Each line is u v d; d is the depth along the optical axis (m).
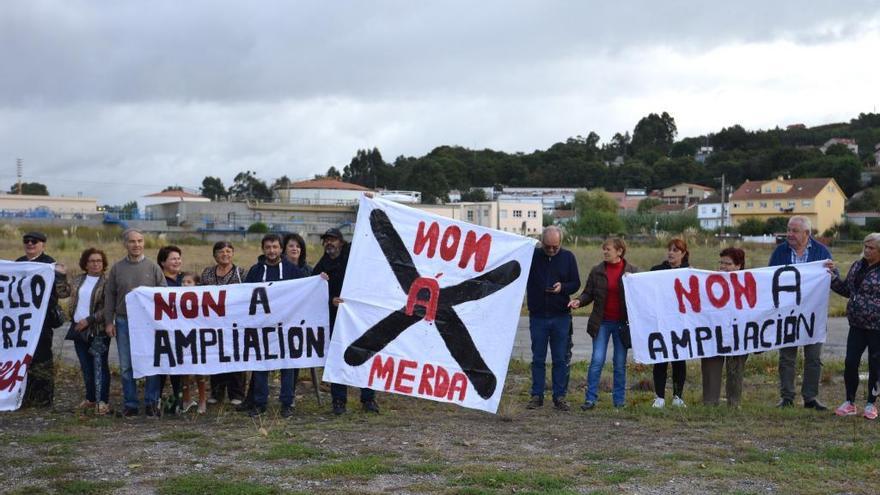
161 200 116.12
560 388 9.98
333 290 9.88
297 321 9.71
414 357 9.40
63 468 7.14
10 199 98.50
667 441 8.24
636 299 9.91
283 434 8.49
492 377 9.43
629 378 12.96
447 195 139.38
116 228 66.19
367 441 8.17
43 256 10.37
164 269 10.23
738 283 10.09
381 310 9.38
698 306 10.05
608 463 7.39
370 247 9.41
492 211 96.62
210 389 11.19
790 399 10.16
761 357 14.18
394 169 161.62
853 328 9.37
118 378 12.23
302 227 82.81
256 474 7.00
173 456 7.61
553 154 180.50
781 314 10.12
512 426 8.97
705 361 10.24
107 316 9.58
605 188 163.88
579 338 17.55
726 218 104.06
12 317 9.87
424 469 7.08
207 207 88.25
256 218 84.75
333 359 9.31
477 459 7.48
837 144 144.38
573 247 51.34
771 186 102.19
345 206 93.12
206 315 9.59
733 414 9.53
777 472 7.02
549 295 9.88
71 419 9.38
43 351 10.20
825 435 8.47
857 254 49.56
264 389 9.66
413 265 9.45
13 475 7.03
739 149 174.25
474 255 9.51
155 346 9.53
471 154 184.75
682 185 141.12
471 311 9.47
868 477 6.88
